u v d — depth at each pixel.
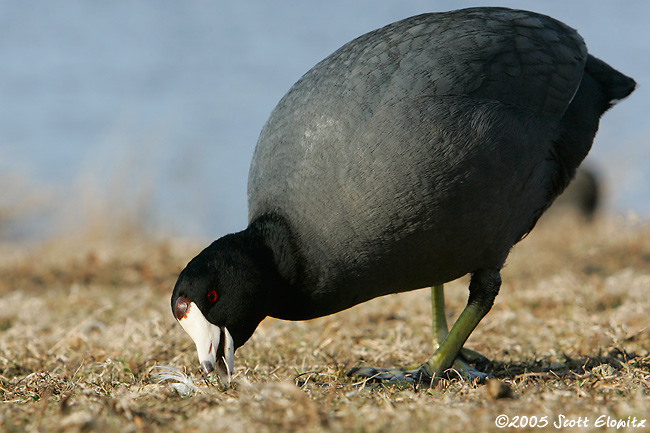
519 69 8.22
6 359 8.82
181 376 7.43
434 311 9.46
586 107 9.06
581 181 20.19
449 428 5.32
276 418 5.65
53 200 21.58
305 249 7.56
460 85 7.77
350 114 7.48
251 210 8.25
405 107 7.45
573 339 9.23
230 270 7.46
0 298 12.97
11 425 5.83
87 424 5.53
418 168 7.31
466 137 7.51
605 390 6.44
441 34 8.13
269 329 9.82
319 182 7.47
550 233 16.41
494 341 9.63
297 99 8.04
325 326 10.38
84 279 14.17
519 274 13.69
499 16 8.64
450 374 8.10
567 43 8.78
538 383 6.86
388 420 5.52
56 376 7.72
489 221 7.82
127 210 19.59
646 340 9.01
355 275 7.59
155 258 15.16
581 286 11.59
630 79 9.46
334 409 5.96
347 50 8.22
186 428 5.55
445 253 7.75
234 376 7.31
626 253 14.23
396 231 7.40
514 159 7.89
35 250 16.22
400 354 9.13
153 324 9.82
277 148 7.95
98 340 9.74
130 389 6.99
